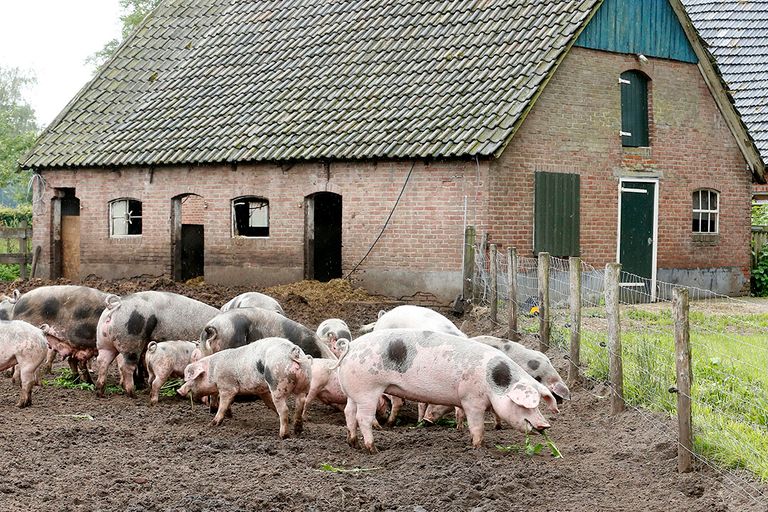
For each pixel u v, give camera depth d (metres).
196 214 28.39
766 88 30.88
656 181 23.81
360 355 10.84
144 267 26.05
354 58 25.19
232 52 27.72
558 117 22.00
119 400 13.51
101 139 26.81
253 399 13.49
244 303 15.37
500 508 8.88
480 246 20.50
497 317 18.30
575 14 22.11
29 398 12.70
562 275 21.78
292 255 23.81
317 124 23.67
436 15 25.05
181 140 25.25
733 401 11.45
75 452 10.47
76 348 14.16
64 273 28.00
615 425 11.47
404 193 22.00
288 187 23.73
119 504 8.79
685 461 9.57
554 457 10.56
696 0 34.75
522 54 22.17
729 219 25.47
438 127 21.61
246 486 9.40
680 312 9.58
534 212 21.53
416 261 21.89
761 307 21.97
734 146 25.47
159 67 28.59
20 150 47.47
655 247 23.75
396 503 9.05
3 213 36.88
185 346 13.39
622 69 23.19
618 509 8.86
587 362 13.91
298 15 27.91
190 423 12.25
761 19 32.81
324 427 12.20
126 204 26.77
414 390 10.79
